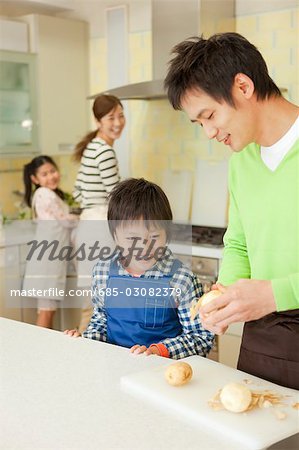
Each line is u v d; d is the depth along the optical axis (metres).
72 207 4.18
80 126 4.44
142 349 1.66
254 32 3.61
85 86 4.45
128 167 4.32
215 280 3.32
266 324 1.51
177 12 3.61
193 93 1.40
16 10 4.32
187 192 4.00
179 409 1.26
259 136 1.49
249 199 1.55
